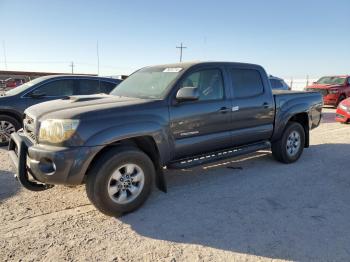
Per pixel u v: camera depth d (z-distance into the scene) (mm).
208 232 3541
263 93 5625
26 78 32531
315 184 5105
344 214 4020
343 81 17750
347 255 3123
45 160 3578
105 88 8781
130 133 3828
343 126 11328
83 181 3811
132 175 3947
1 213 3910
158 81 4699
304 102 6355
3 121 7473
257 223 3754
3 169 5613
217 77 4980
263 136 5703
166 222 3762
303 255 3121
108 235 3451
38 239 3336
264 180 5254
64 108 3857
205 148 4781
